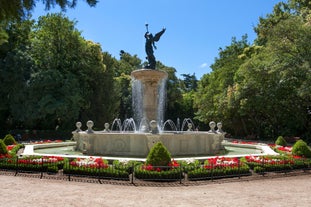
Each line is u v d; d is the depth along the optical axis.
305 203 6.82
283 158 12.23
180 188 8.58
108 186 8.69
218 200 7.04
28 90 32.06
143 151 13.30
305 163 12.18
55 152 15.25
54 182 9.09
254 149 18.36
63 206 6.34
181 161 10.79
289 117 33.09
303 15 26.28
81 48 35.97
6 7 7.24
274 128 35.84
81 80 35.81
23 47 34.28
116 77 51.38
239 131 42.16
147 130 16.47
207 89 42.88
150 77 16.66
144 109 16.86
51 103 31.73
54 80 32.22
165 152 10.12
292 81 26.52
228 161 10.89
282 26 22.77
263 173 10.95
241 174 10.48
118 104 42.31
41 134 33.72
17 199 6.88
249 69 28.64
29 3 7.56
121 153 13.66
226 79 38.09
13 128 35.75
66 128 35.72
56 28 34.94
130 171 10.09
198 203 6.75
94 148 14.34
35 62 34.16
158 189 8.41
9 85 32.44
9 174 10.34
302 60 22.06
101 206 6.41
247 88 31.08
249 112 34.88
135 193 7.79
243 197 7.38
